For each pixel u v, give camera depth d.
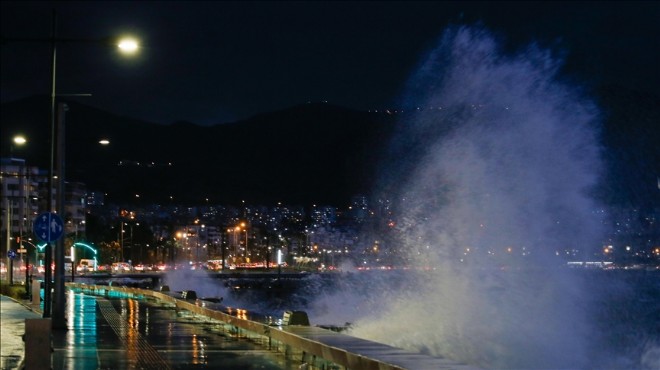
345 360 18.47
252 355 23.17
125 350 24.25
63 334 29.42
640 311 89.56
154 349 24.66
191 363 21.25
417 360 17.62
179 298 46.09
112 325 33.81
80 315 40.06
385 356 18.52
